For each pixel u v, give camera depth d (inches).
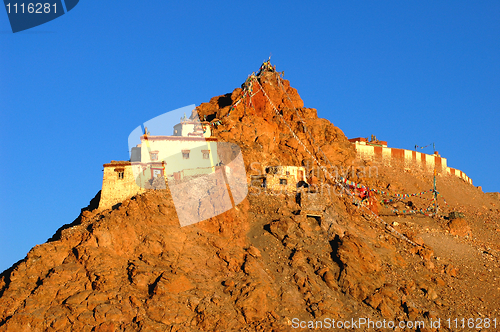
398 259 2440.9
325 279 2185.0
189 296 1936.5
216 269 2094.0
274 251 2304.4
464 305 2245.3
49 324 1766.7
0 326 1744.6
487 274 2508.6
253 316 1931.6
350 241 2341.3
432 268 2461.9
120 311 1827.0
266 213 2539.4
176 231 2177.7
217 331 1845.5
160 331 1800.0
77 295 1854.1
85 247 2011.6
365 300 2139.5
